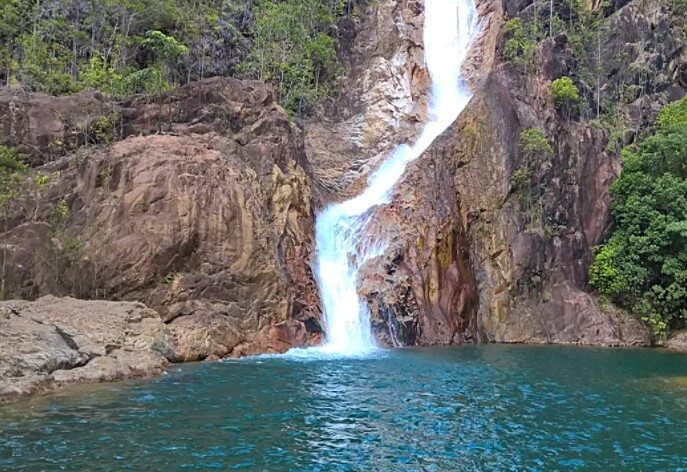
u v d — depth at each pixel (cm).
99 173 3017
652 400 2105
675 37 5625
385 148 5188
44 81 3781
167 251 2912
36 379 1936
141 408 1772
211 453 1410
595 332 4053
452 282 3944
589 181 4650
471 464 1410
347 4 6200
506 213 4319
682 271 4062
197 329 2766
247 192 3272
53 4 4472
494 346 3703
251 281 3119
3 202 2812
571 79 5053
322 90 5466
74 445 1419
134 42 4497
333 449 1481
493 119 4572
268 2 5516
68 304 2531
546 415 1872
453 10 6178
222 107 3709
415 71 5734
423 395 2102
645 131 5147
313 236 3819
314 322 3378
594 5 5897
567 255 4356
